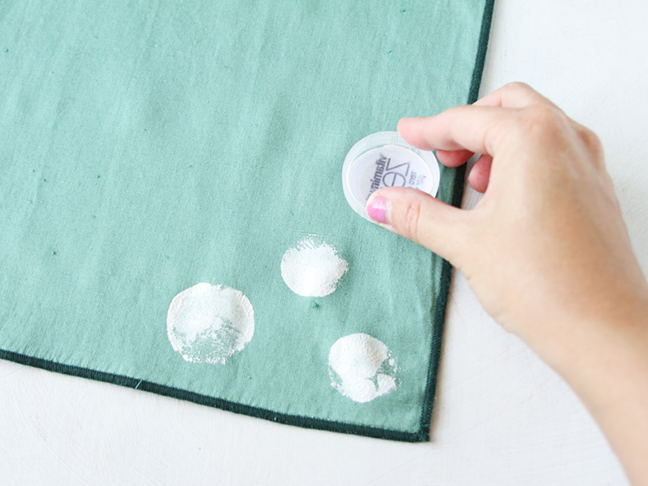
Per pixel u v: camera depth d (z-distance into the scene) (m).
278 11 0.30
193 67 0.30
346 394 0.27
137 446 0.27
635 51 0.29
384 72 0.30
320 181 0.29
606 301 0.21
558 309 0.22
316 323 0.28
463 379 0.27
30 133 0.30
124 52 0.30
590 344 0.21
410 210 0.25
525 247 0.22
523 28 0.30
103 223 0.29
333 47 0.30
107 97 0.30
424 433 0.26
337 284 0.28
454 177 0.28
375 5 0.30
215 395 0.27
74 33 0.31
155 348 0.28
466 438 0.27
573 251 0.22
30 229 0.29
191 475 0.27
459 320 0.28
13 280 0.29
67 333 0.28
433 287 0.28
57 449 0.27
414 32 0.30
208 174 0.29
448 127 0.25
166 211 0.29
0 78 0.30
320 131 0.29
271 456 0.27
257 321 0.28
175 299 0.28
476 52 0.29
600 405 0.21
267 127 0.29
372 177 0.28
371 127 0.29
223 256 0.28
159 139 0.30
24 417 0.28
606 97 0.29
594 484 0.26
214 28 0.30
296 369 0.27
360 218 0.28
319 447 0.27
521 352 0.27
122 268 0.29
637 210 0.28
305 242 0.28
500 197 0.23
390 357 0.27
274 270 0.28
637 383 0.21
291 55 0.30
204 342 0.28
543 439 0.27
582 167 0.23
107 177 0.29
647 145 0.28
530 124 0.23
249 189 0.29
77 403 0.28
